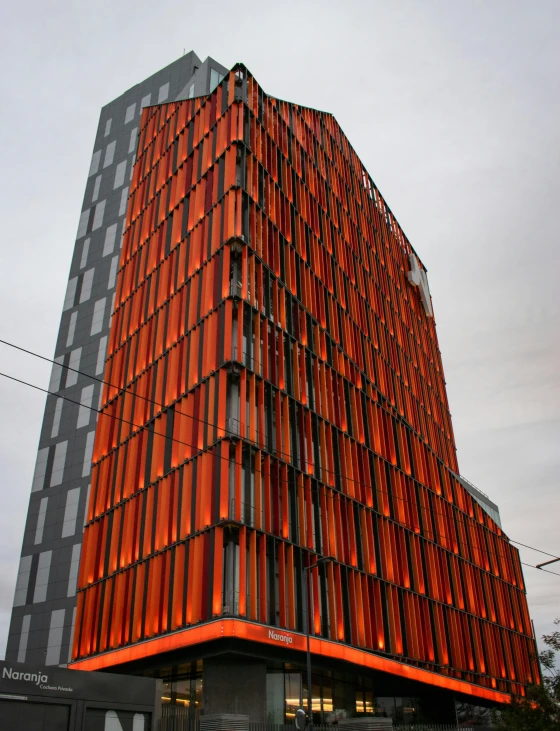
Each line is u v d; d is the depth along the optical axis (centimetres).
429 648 4950
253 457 3866
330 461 4616
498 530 7362
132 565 4138
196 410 4066
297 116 6162
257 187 4941
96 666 4081
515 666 6378
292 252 5156
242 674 3497
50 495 6838
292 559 3794
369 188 7675
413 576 5191
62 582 6222
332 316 5512
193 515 3775
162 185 5712
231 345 4050
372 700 4725
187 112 5816
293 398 4419
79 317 7862
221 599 3359
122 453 4744
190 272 4766
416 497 5841
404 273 8012
